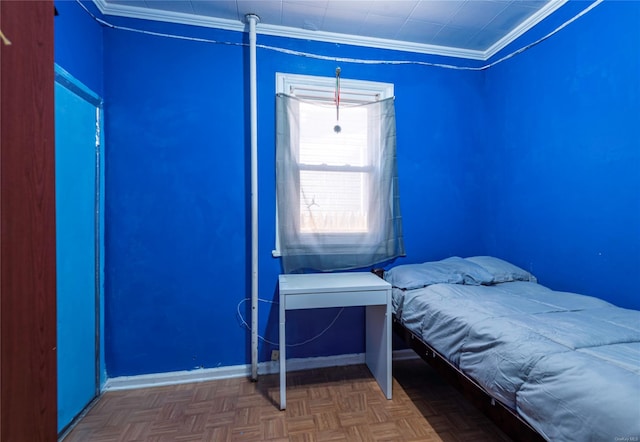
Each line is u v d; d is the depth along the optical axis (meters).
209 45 2.11
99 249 1.88
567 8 1.86
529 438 0.96
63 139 1.56
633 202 1.53
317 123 2.26
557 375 0.89
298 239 2.20
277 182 2.17
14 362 0.66
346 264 2.27
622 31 1.57
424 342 1.61
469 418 1.63
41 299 0.75
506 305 1.47
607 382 0.79
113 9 1.95
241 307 2.15
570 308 1.42
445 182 2.47
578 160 1.80
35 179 0.73
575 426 0.79
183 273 2.07
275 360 2.16
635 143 1.52
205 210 2.11
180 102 2.07
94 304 1.84
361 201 2.31
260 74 2.17
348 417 1.64
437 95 2.46
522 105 2.19
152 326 2.02
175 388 1.95
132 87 2.00
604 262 1.67
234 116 2.15
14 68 0.67
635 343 1.04
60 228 1.53
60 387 1.52
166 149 2.05
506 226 2.35
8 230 0.65
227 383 2.02
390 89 2.37
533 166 2.11
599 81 1.68
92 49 1.84
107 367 1.96
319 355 2.25
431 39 2.35
